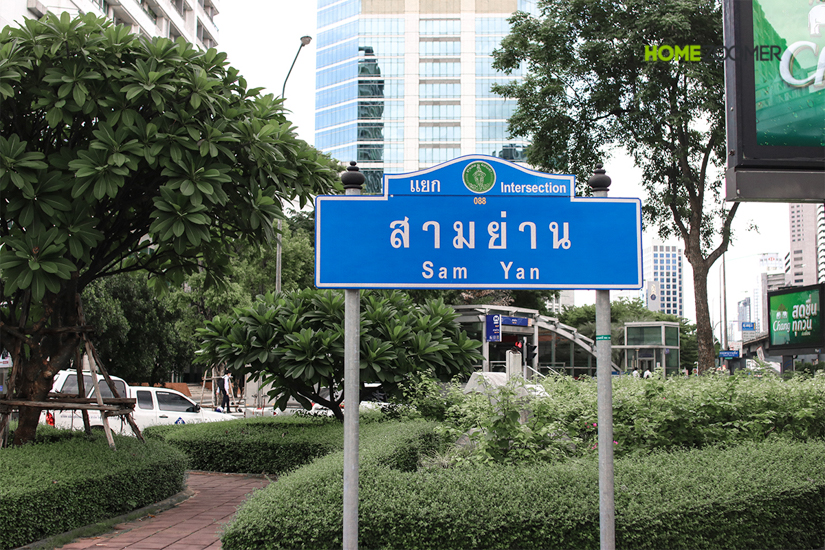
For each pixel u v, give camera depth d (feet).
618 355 142.10
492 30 297.33
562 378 32.12
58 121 22.72
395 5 299.79
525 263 12.74
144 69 23.67
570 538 14.76
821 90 20.38
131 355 106.52
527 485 15.83
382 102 295.07
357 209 12.66
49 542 18.45
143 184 27.35
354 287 12.55
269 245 27.40
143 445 26.71
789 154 20.20
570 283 12.72
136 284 102.68
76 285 27.09
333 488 15.24
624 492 15.81
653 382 25.90
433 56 297.33
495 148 290.56
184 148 23.68
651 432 23.29
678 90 64.75
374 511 14.53
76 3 108.17
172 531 20.24
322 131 304.91
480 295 152.25
